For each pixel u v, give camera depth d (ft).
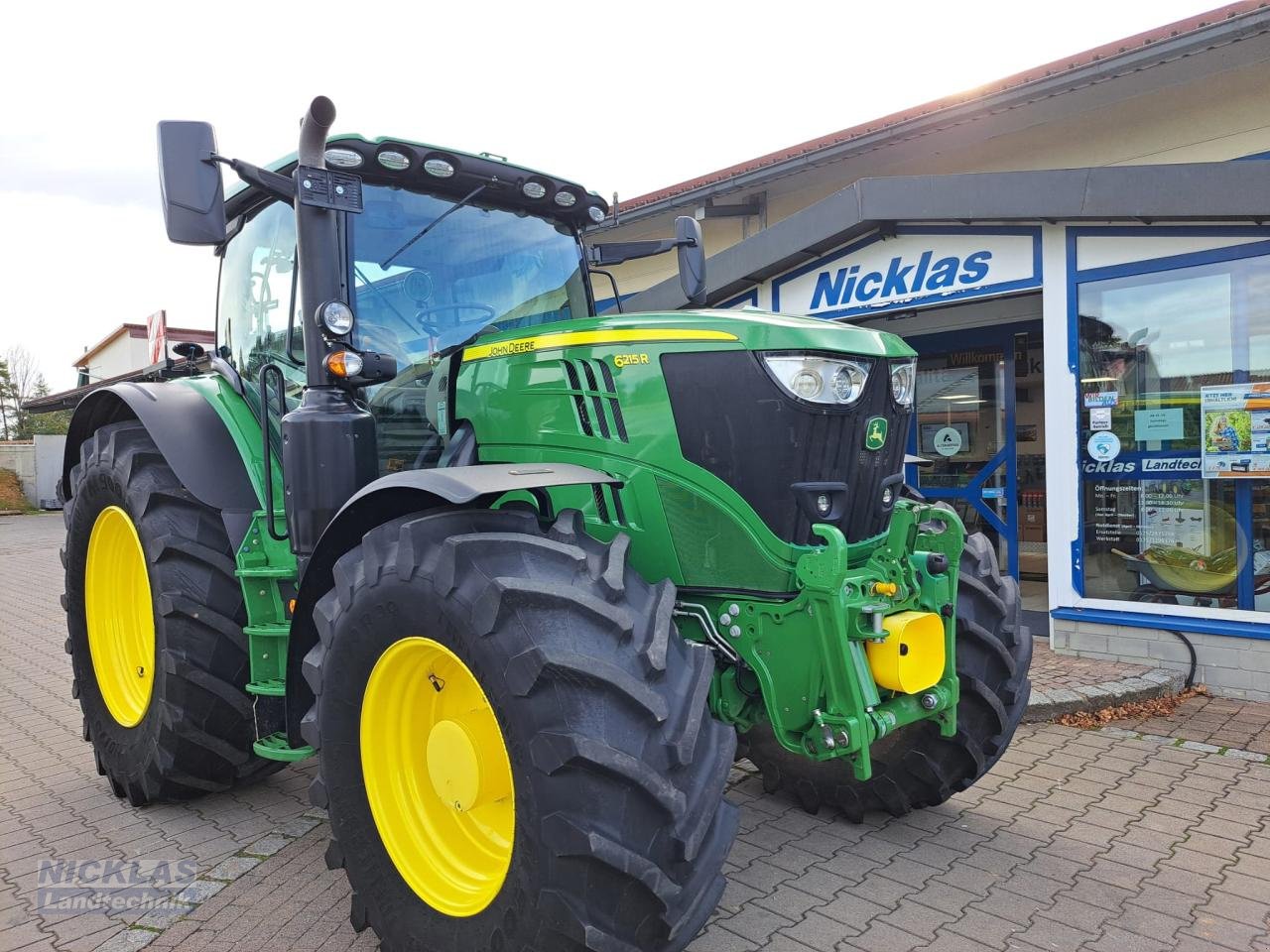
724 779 7.10
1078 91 20.93
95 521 13.16
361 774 8.27
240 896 9.82
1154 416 17.28
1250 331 16.16
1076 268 17.62
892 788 11.03
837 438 8.83
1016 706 10.99
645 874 6.39
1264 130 19.58
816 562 8.15
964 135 23.77
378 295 10.79
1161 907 9.31
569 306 12.46
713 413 8.68
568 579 7.25
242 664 11.34
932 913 9.24
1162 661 17.16
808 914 9.25
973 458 23.52
